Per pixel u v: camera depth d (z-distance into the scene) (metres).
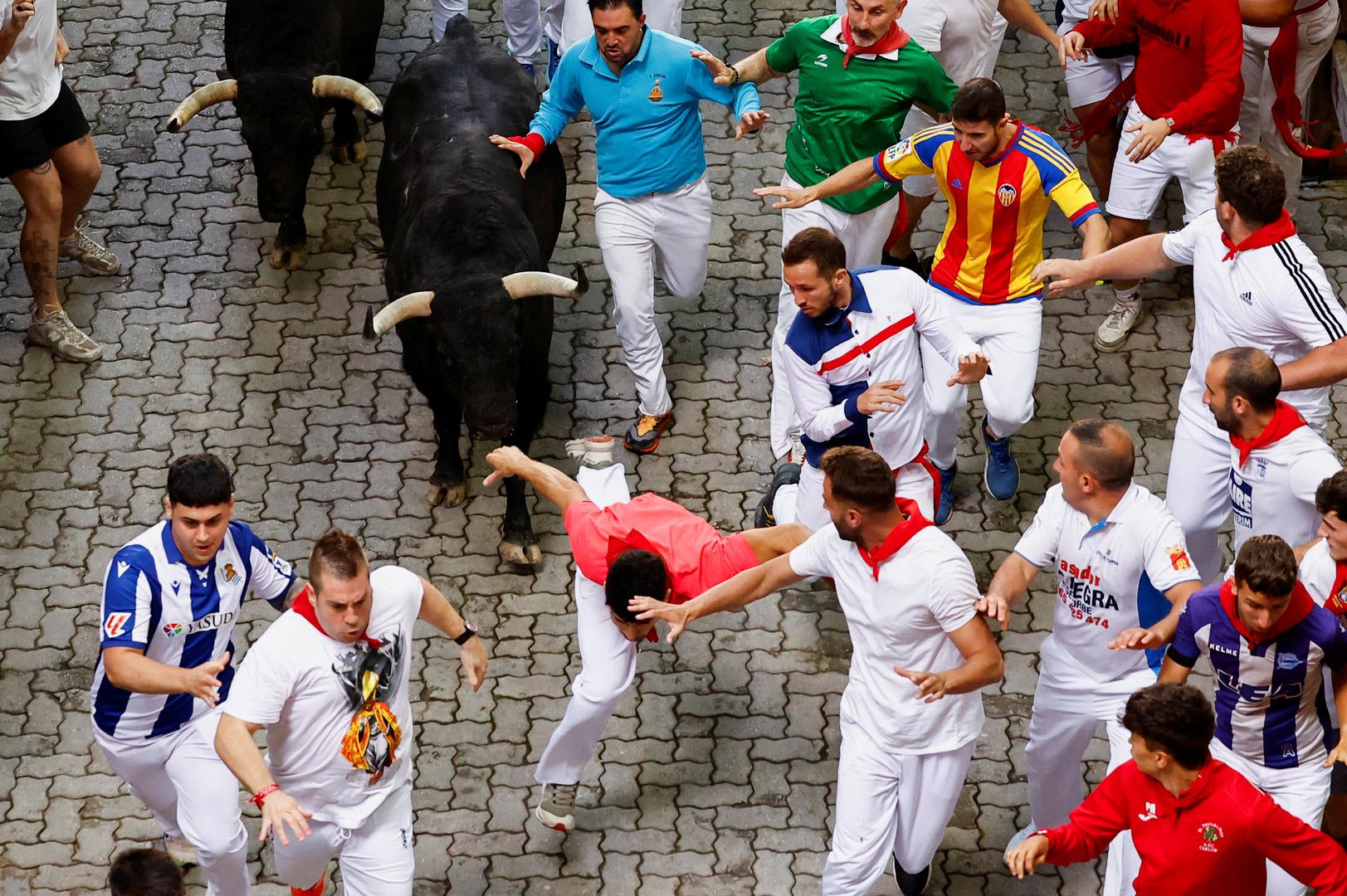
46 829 17.30
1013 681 18.77
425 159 21.17
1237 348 15.72
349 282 23.95
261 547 15.41
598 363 22.84
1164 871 12.87
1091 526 14.57
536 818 17.41
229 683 15.55
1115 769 13.19
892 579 14.15
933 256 23.92
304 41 22.86
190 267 24.11
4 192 25.56
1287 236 16.44
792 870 16.86
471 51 22.70
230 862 15.26
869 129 20.19
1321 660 13.60
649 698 18.69
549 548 20.45
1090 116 22.45
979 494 21.00
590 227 24.81
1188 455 17.91
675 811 17.48
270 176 22.59
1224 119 20.75
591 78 20.39
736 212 24.94
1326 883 12.47
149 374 22.55
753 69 20.64
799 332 17.12
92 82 27.00
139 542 14.70
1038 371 22.53
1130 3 20.98
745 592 15.26
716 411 22.11
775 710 18.55
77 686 18.78
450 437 20.58
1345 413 21.72
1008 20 22.72
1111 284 23.84
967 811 17.41
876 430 17.38
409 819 15.01
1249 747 14.26
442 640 19.36
